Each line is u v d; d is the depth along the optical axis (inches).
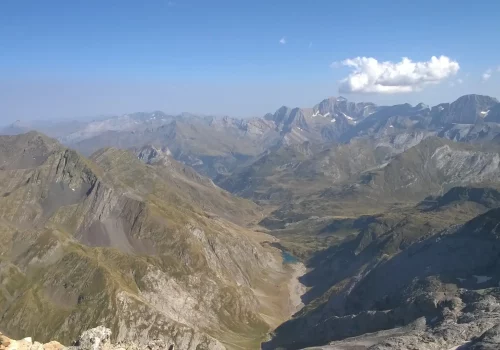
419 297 5211.6
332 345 4768.7
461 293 5017.2
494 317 4124.0
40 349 2322.8
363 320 5733.3
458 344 3752.5
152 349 2640.3
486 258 5954.7
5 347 2256.4
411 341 3890.3
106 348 2469.2
